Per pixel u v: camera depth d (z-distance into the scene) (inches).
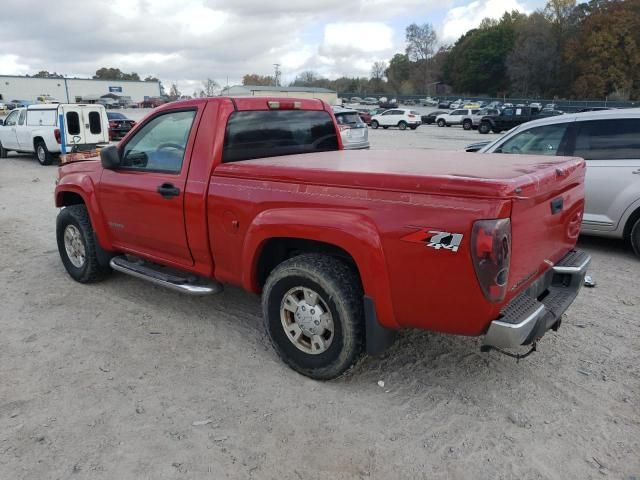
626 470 106.3
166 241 167.5
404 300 116.3
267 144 167.2
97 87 4372.5
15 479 104.8
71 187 199.8
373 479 105.0
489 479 104.5
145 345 160.7
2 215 358.9
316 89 2987.2
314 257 132.5
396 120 1555.1
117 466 108.4
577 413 124.8
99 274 209.0
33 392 135.2
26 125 698.2
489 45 4330.7
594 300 192.9
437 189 107.7
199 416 124.8
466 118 1519.4
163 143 165.3
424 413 125.5
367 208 117.3
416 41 4928.6
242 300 195.9
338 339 129.6
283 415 125.0
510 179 106.5
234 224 144.8
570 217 142.6
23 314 184.4
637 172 234.4
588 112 255.8
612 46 3174.2
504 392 133.7
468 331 112.6
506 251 104.7
